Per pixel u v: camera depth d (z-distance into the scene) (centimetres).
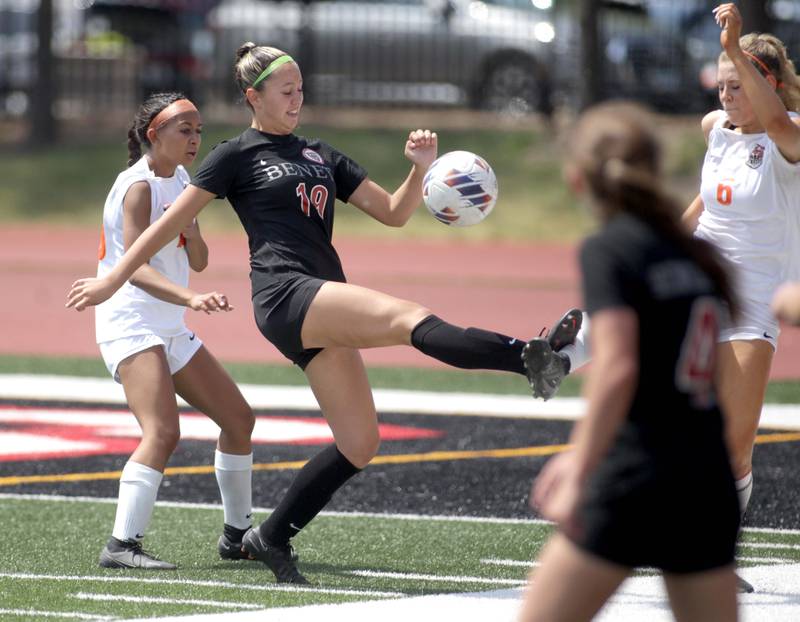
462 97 10706
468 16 10394
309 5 10650
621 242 1330
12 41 11769
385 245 8469
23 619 1986
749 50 2248
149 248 2175
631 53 10262
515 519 2769
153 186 2375
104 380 4562
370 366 4956
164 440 2361
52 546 2516
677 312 1325
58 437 3638
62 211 9362
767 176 2181
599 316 1299
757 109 2122
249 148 2230
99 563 2367
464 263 7719
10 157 10206
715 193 2233
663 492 1318
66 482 3112
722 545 1353
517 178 9331
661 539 1326
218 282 6962
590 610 1351
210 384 2412
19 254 7981
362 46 10562
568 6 11744
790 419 3872
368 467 3278
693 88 10206
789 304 1334
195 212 2205
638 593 2150
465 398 4262
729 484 1358
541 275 7306
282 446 3528
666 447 1328
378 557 2447
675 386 1332
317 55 10656
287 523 2238
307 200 2211
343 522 2747
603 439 1266
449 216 2264
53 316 6053
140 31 11544
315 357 2177
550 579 1352
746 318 2162
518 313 6066
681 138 8969
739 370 2145
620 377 1269
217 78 10944
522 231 8725
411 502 2927
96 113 11231
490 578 2278
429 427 3791
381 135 9894
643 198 1341
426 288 6819
